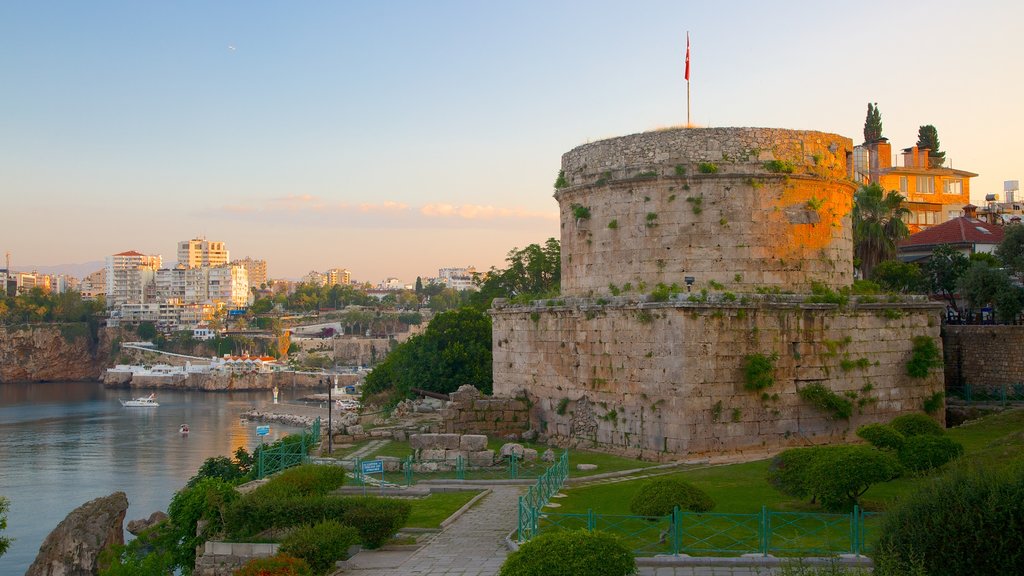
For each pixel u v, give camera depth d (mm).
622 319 49250
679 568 27062
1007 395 61562
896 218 80312
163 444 142250
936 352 52469
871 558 25406
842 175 52812
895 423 42188
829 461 31297
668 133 50688
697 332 45812
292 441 53688
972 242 89250
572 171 54938
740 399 46344
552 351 55125
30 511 88875
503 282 111688
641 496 30859
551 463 46781
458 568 29188
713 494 36438
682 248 49875
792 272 50125
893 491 34938
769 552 28078
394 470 46062
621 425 49094
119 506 63750
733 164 49750
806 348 48281
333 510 33219
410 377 84125
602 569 23047
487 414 57438
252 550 33000
